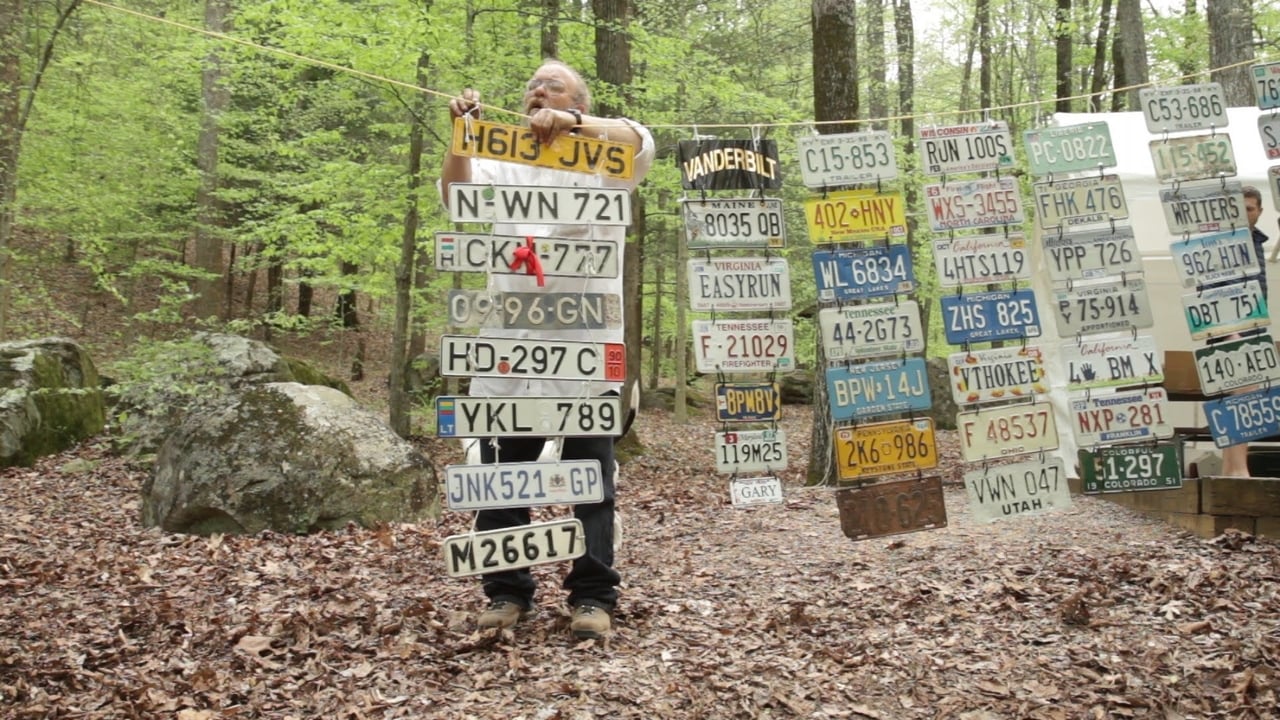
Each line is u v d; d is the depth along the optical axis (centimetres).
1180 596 432
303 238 1355
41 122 1391
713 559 572
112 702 336
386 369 2525
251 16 1124
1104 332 417
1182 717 319
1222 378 418
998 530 596
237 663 375
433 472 756
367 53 1098
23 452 1068
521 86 1201
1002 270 421
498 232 380
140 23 1461
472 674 352
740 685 342
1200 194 420
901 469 414
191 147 1739
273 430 714
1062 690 340
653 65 1311
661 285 2478
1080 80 2066
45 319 1881
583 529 382
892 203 422
